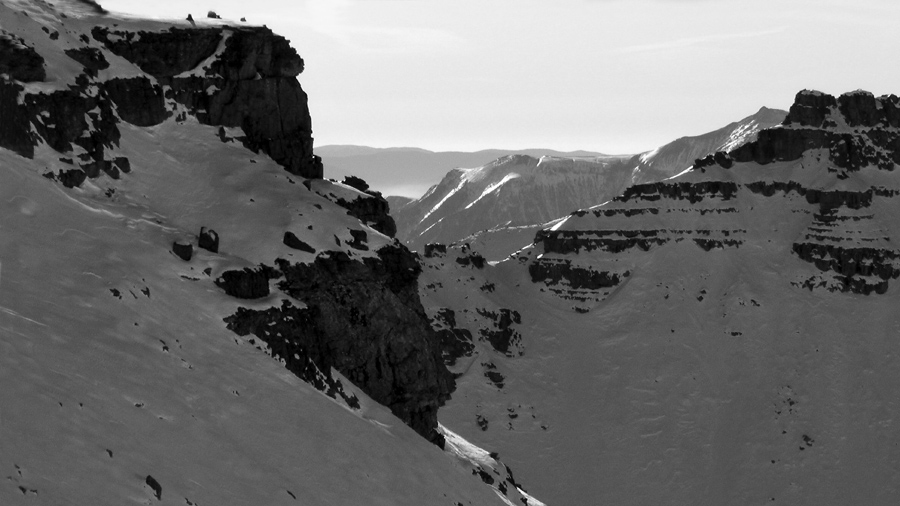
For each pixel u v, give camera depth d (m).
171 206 93.62
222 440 68.75
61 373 63.84
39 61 89.62
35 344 65.00
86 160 89.56
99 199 88.62
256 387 77.31
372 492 75.00
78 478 56.16
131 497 57.19
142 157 97.12
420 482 80.62
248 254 90.81
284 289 89.88
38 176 83.75
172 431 66.06
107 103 95.44
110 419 62.84
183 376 72.44
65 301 71.94
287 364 83.50
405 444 85.62
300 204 98.00
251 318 82.69
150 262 81.69
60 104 89.19
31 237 76.75
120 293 75.44
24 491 52.69
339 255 94.00
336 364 91.50
